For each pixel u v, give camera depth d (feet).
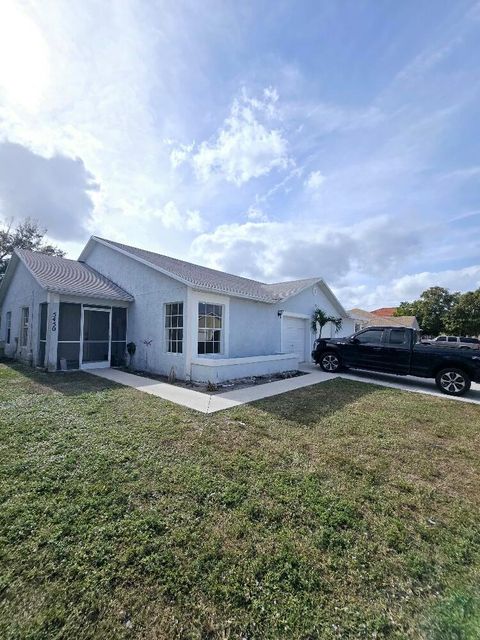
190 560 7.41
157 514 9.05
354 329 72.43
